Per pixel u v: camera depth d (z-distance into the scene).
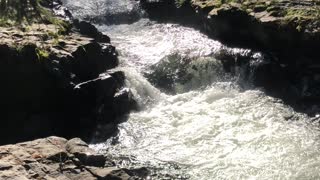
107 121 13.52
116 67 15.84
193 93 15.17
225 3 17.75
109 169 8.98
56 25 16.09
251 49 15.78
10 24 15.70
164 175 10.83
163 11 20.27
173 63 16.17
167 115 13.93
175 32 18.62
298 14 15.33
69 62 13.77
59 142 9.80
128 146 12.38
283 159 11.27
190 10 18.97
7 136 12.89
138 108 14.38
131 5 21.48
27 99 13.29
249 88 15.15
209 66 15.78
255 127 12.81
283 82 14.64
